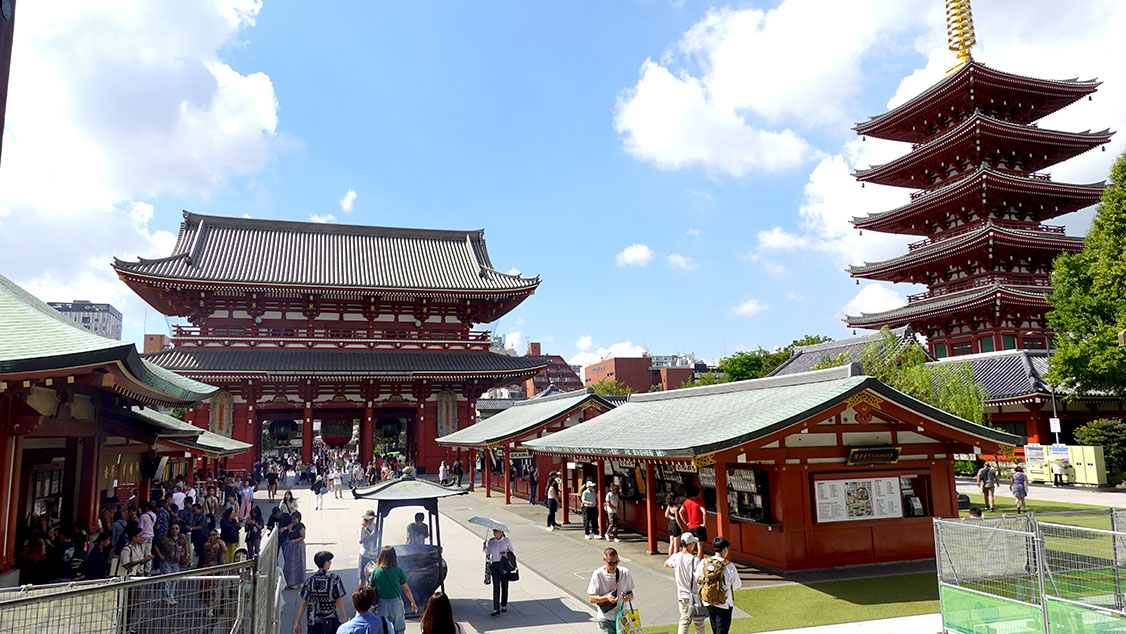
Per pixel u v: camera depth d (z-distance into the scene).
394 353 65.94
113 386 15.62
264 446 107.00
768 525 19.16
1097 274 40.72
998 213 60.53
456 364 64.81
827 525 19.09
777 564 18.86
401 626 12.56
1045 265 61.66
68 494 19.80
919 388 33.28
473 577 21.08
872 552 19.44
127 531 16.64
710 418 21.81
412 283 66.94
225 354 60.31
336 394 63.75
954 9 61.38
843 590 17.06
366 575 15.98
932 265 63.94
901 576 18.30
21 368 11.73
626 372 144.50
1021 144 59.72
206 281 59.19
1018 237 56.81
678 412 25.30
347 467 64.69
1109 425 43.59
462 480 57.19
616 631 11.57
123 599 9.22
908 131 67.31
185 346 60.53
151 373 15.82
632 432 24.44
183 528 21.20
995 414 50.91
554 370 175.00
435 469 64.56
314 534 30.31
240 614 7.92
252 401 60.72
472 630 15.24
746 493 20.45
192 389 20.89
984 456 49.44
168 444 31.70
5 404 13.71
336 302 66.31
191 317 63.69
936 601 16.05
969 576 13.62
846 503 19.41
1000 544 13.91
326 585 12.78
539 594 18.58
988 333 59.62
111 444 23.70
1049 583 13.91
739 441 17.16
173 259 61.75
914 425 19.56
